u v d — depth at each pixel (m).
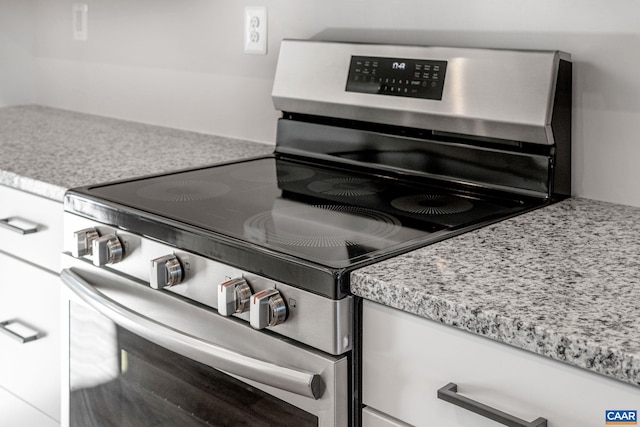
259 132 2.02
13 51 2.61
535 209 1.38
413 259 1.09
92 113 2.49
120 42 2.33
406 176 1.61
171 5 2.16
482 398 0.95
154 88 2.27
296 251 1.11
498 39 1.52
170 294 1.27
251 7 1.96
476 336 0.94
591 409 0.86
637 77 1.36
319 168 1.72
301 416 1.11
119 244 1.35
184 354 1.21
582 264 1.07
